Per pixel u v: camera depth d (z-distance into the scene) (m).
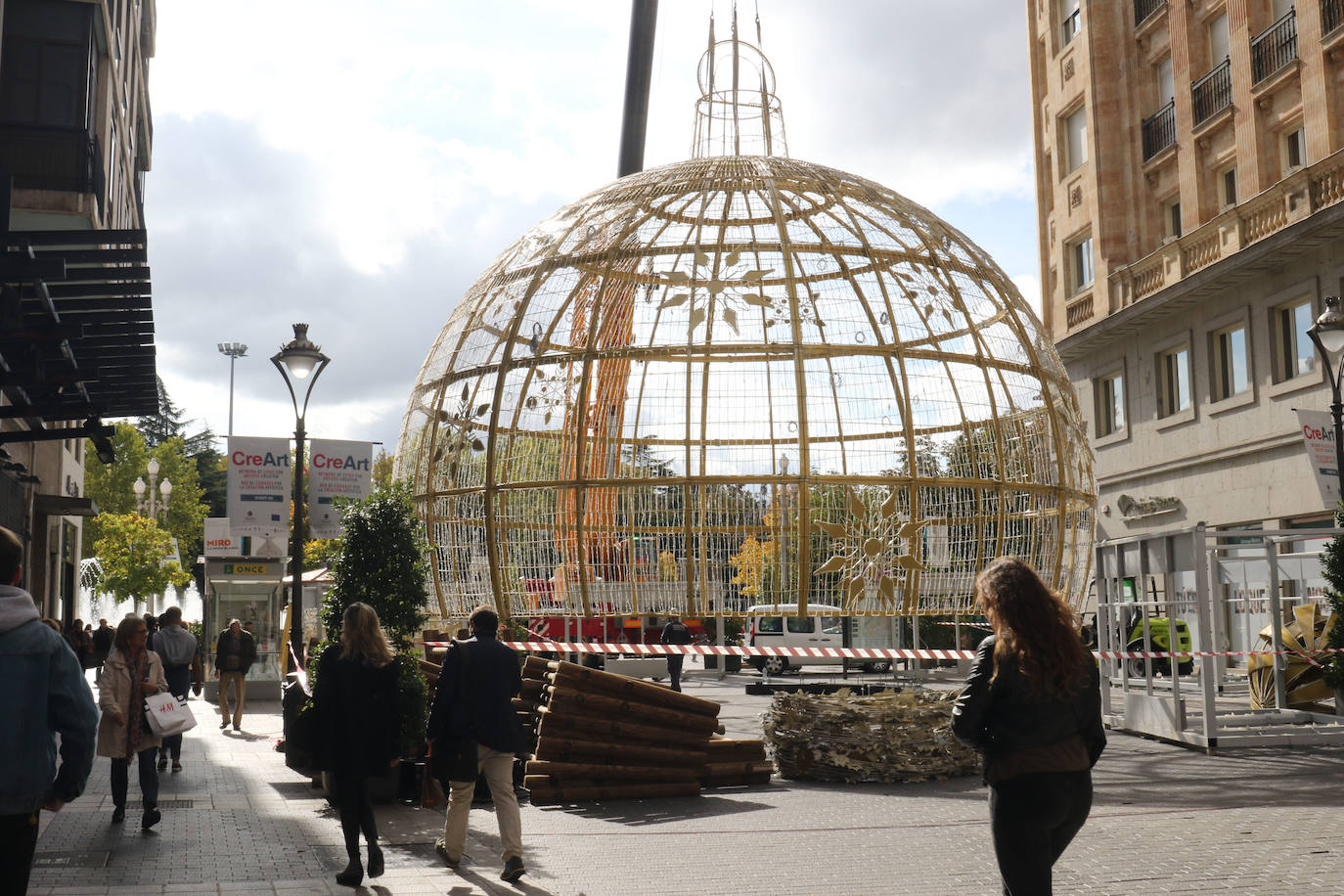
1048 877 4.30
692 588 11.42
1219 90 24.72
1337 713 13.69
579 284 12.44
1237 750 12.51
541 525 12.24
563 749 10.25
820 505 11.62
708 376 11.91
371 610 7.03
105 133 23.61
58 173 17.53
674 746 10.66
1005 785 4.33
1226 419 23.91
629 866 7.23
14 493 16.42
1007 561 4.49
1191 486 25.25
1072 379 30.55
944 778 11.19
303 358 16.17
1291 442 21.75
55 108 17.58
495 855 7.65
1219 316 24.14
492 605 12.22
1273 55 22.66
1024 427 12.65
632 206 12.77
